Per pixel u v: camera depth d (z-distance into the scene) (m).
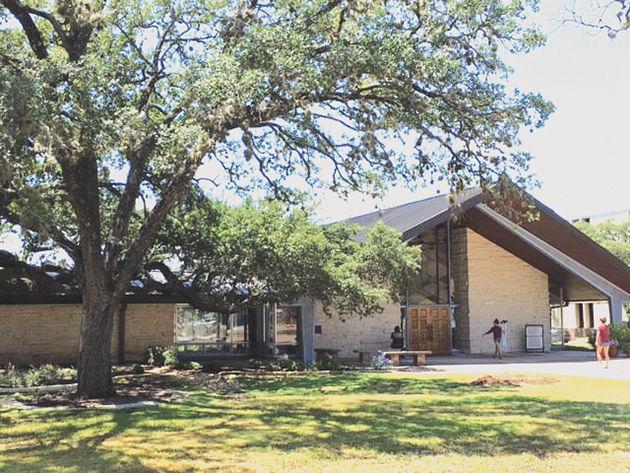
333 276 19.98
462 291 30.91
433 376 19.44
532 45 12.45
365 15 12.22
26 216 11.05
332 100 13.10
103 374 14.35
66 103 11.16
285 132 14.93
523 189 13.52
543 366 23.23
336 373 20.45
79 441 9.41
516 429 10.04
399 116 12.62
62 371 17.88
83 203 13.41
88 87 11.30
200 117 11.31
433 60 11.75
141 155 13.27
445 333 29.69
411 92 12.16
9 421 11.23
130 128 11.30
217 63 10.99
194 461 8.03
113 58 14.70
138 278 20.19
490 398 14.08
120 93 12.89
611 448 8.59
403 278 22.48
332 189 16.02
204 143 11.59
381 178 15.31
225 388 16.22
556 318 55.38
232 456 8.29
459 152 13.53
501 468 7.50
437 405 13.04
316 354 24.64
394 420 11.07
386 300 23.28
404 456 8.20
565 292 35.09
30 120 9.09
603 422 10.66
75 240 17.19
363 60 11.38
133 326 24.44
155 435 9.80
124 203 14.09
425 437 9.45
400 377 19.11
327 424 10.70
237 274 19.41
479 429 10.09
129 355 24.17
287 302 21.91
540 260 31.30
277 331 25.75
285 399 14.15
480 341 30.67
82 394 14.14
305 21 12.34
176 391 15.48
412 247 22.91
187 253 19.55
